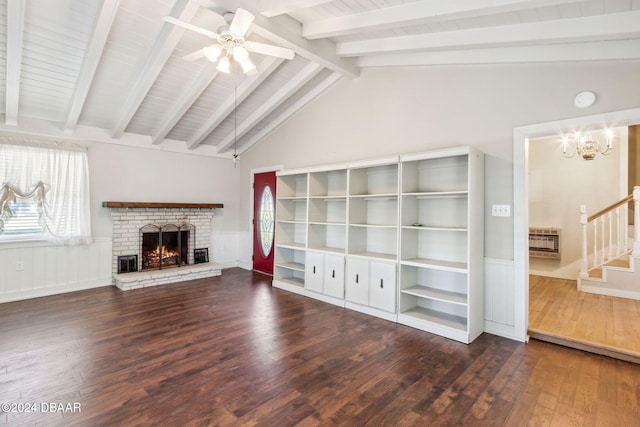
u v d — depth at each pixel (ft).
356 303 13.53
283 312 13.16
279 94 16.66
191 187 20.70
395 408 6.94
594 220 16.56
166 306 13.73
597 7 8.29
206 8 10.62
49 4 9.96
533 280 18.38
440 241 12.54
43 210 15.01
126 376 8.07
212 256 21.70
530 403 7.15
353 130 15.53
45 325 11.41
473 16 8.91
